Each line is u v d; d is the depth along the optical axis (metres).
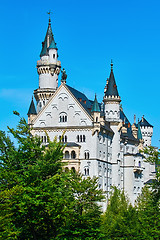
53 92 143.62
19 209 54.56
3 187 55.97
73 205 61.75
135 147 161.25
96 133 127.38
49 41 147.75
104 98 143.50
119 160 142.50
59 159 60.62
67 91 131.50
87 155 127.25
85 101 140.38
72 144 127.56
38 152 59.72
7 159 58.41
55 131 130.88
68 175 61.38
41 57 146.62
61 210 56.41
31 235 58.00
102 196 67.81
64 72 133.62
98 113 127.88
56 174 57.84
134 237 71.19
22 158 57.97
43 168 57.56
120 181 146.62
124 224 74.19
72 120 130.00
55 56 146.00
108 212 83.69
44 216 57.31
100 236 64.81
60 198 56.72
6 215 50.59
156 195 69.56
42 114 133.12
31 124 132.75
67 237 62.22
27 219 55.84
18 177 56.31
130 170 149.25
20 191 53.25
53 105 132.38
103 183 131.38
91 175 125.88
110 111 142.62
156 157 68.44
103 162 132.38
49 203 55.16
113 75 145.25
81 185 67.75
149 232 70.25
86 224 64.44
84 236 63.56
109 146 139.12
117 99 142.88
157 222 71.81
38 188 55.31
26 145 58.25
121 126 143.12
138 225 72.50
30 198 53.75
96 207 67.56
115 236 73.25
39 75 147.00
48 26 149.50
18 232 51.88
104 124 136.75
